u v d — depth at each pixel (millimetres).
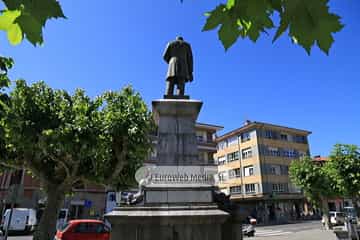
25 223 23641
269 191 40125
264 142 42500
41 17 1453
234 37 1621
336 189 19781
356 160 16266
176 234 5660
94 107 12703
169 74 8375
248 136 43844
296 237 18828
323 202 24938
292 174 26562
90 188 31125
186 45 8758
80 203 30203
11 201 10656
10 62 5145
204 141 39000
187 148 7363
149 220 5703
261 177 40281
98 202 31094
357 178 15883
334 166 16844
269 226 32250
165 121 7559
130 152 12227
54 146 11102
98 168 12508
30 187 29516
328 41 1366
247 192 42125
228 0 1522
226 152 47188
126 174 13578
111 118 12141
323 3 1326
